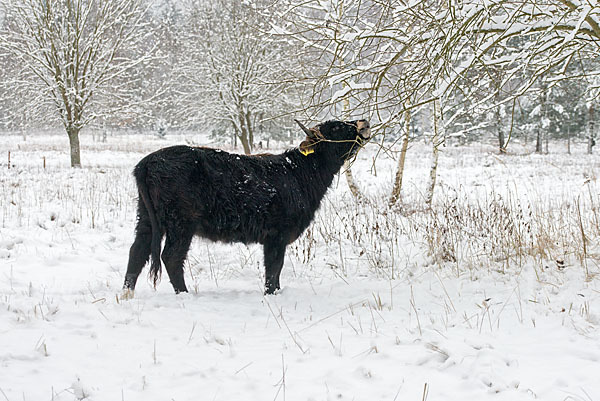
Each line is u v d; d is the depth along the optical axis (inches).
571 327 155.3
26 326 154.3
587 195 457.4
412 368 131.6
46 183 476.4
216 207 201.5
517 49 203.8
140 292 206.4
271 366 133.0
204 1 837.2
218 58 802.8
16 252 258.7
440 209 357.7
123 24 747.4
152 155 198.1
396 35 185.0
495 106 187.2
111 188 475.2
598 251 227.5
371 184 565.3
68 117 686.5
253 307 191.3
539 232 263.0
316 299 203.3
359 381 123.9
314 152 223.0
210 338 153.3
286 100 748.6
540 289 195.0
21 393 111.2
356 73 184.5
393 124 178.7
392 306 189.5
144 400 112.3
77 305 177.9
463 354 135.8
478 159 915.4
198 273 249.8
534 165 802.2
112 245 293.3
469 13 161.6
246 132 824.3
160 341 149.1
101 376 123.8
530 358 135.6
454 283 213.9
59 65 702.5
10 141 1396.4
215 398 114.1
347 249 291.7
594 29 175.3
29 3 682.8
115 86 773.9
